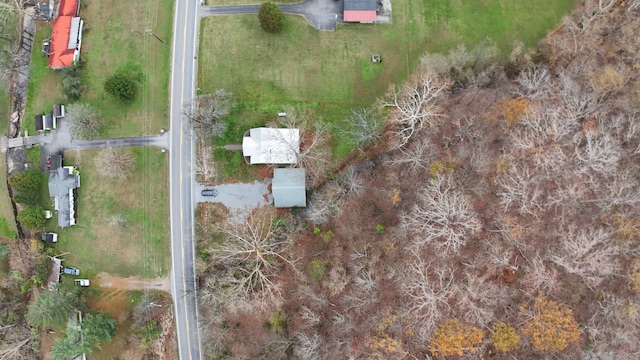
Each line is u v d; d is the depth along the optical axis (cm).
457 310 5694
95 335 5972
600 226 5719
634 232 5603
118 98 6359
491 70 6153
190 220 6419
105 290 6431
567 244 5616
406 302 5812
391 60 6462
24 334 6412
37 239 6481
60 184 6431
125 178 6488
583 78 5881
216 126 6291
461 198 5772
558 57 6103
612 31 5891
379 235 6103
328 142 6378
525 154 5925
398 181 6178
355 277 5984
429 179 6044
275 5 6338
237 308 6128
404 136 6012
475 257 5822
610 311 5566
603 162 5684
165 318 6341
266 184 6381
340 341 5884
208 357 6250
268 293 6144
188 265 6384
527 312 5578
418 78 6244
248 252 5972
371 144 6341
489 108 6166
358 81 6456
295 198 6100
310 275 6156
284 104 6456
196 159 6456
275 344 6047
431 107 5922
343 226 6219
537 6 6481
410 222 5903
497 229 5847
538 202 5838
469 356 5631
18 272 6353
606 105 5819
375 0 6334
